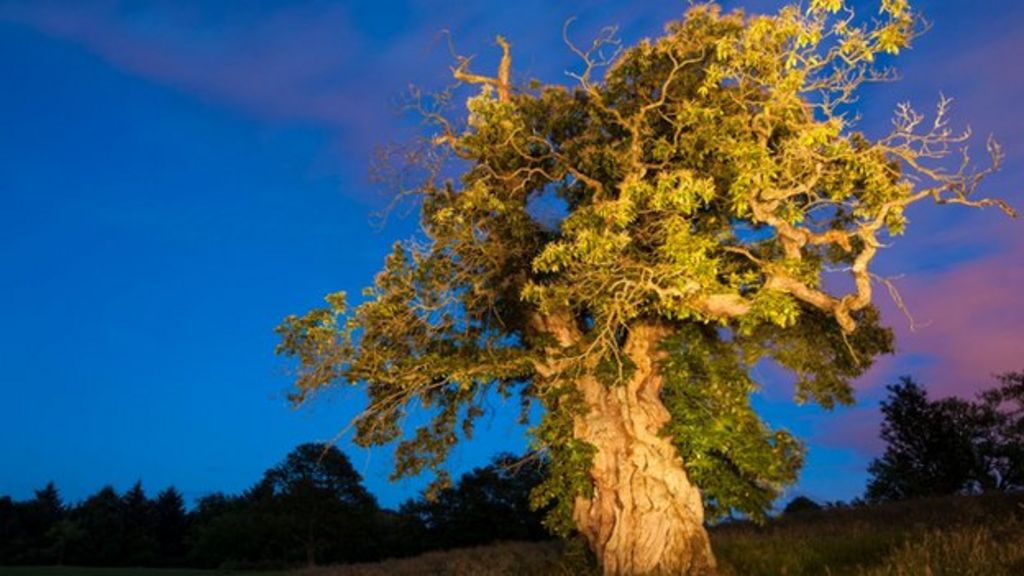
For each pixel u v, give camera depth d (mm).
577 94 21125
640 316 21156
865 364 23781
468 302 20469
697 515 19531
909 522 24359
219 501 105250
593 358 19672
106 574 63000
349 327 19578
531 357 20516
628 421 20219
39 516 107250
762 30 16141
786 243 17406
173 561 97250
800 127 16500
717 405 20188
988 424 39344
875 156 17188
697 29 19406
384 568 35938
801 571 17016
